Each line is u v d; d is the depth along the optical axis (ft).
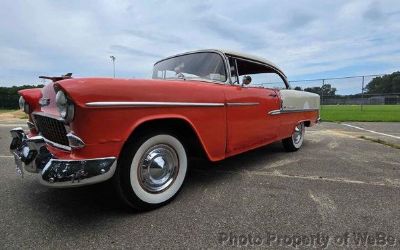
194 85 10.19
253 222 8.36
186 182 11.80
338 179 12.25
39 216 8.79
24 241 7.38
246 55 13.44
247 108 12.53
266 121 14.08
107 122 7.80
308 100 19.06
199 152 10.78
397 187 11.24
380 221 8.41
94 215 8.84
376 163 15.06
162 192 9.43
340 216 8.72
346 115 51.26
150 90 8.66
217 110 10.91
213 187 11.23
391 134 26.61
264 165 14.60
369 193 10.58
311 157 16.51
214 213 8.95
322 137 24.56
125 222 8.39
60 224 8.29
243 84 12.45
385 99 75.25
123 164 8.50
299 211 9.06
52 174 7.43
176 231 7.88
